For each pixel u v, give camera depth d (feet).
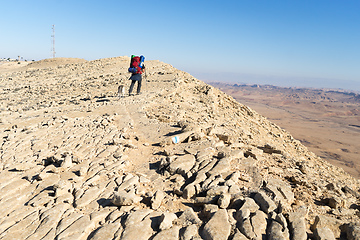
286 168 27.07
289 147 69.46
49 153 31.22
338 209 19.20
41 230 16.83
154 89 79.71
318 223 16.08
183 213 17.47
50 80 124.36
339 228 15.96
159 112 52.31
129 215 17.46
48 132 40.32
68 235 16.12
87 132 39.19
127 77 110.73
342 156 578.25
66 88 101.14
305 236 14.70
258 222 15.72
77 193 21.35
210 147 28.99
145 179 23.52
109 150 30.99
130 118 45.65
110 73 123.85
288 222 16.20
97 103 63.26
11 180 24.52
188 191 20.43
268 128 82.79
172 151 29.43
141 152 30.68
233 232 15.35
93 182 23.24
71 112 55.01
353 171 450.30
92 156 29.89
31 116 57.88
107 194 21.17
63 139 36.52
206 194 19.66
